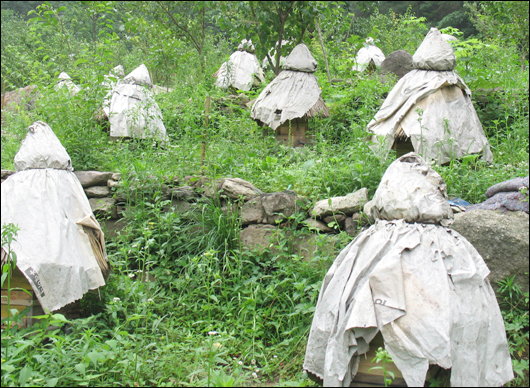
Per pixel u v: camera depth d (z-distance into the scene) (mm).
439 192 2930
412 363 2506
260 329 4125
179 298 4465
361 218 4559
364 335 2615
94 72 6930
